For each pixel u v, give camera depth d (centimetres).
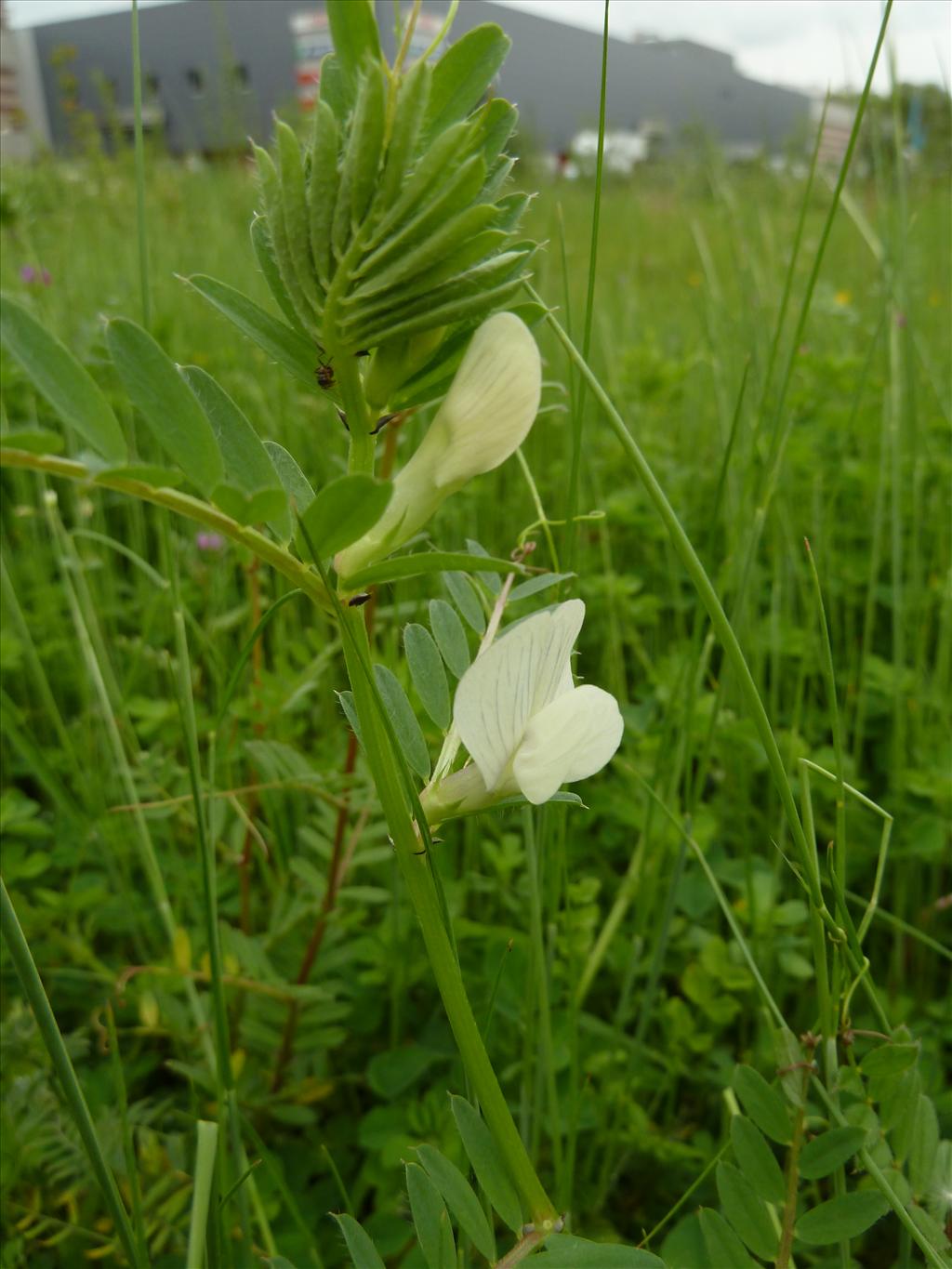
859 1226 11
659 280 62
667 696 24
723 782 23
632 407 37
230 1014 19
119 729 23
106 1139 15
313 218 7
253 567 21
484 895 22
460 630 11
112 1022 12
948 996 20
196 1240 9
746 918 20
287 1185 17
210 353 40
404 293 7
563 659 9
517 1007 18
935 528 30
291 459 10
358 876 22
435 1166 10
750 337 30
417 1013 21
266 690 21
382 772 9
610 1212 18
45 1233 16
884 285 28
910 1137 12
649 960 20
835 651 27
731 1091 15
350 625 8
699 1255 15
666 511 11
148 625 24
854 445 35
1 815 20
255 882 23
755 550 19
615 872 23
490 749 9
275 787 18
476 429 8
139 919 20
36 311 32
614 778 24
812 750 24
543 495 32
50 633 27
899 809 22
